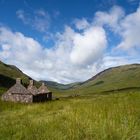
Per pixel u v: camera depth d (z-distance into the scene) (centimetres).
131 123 1066
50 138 1011
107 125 1055
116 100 2044
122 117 1213
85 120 1206
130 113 1341
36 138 1047
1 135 1155
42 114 2180
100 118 1225
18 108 3803
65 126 1158
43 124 1302
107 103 1877
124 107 1559
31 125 1322
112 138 924
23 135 1113
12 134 1178
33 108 3083
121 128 1000
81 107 1750
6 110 3522
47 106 3134
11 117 2084
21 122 1523
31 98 8062
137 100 1877
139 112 1347
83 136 1001
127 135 936
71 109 1797
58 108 2802
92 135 991
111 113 1357
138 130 973
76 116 1347
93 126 1073
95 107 1653
